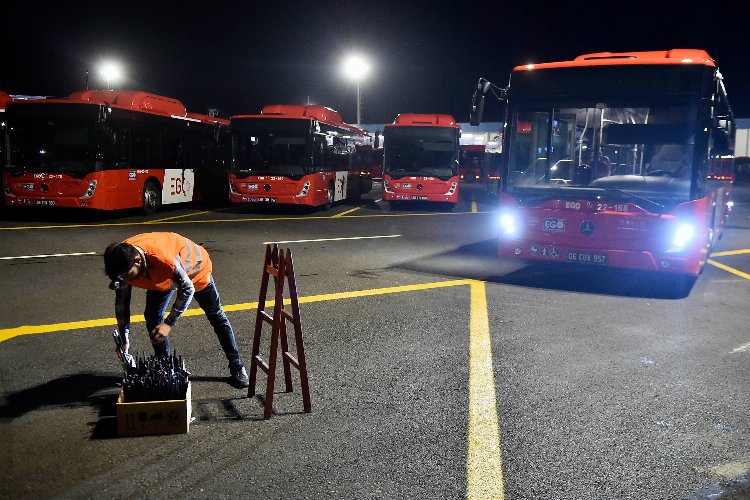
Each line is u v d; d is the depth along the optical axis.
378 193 31.12
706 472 3.55
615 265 8.36
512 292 8.19
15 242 11.66
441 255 11.10
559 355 5.60
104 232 13.34
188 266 4.23
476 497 3.24
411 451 3.73
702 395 4.70
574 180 8.75
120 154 16.06
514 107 9.01
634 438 3.96
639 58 8.73
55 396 4.46
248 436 3.89
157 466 3.50
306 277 8.90
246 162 18.08
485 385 4.82
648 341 6.08
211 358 5.33
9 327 6.14
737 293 8.37
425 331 6.27
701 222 8.17
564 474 3.50
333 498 3.21
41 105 15.27
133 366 4.13
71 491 3.22
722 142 9.44
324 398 4.52
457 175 20.62
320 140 18.62
